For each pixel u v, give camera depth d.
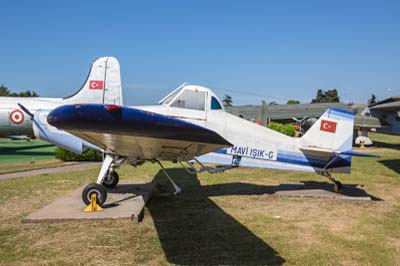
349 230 4.48
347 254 3.65
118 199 5.68
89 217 4.70
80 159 12.70
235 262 3.42
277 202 6.07
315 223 4.79
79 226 4.51
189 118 5.99
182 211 5.40
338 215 5.22
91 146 6.16
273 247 3.84
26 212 5.28
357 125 19.33
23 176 8.91
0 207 5.61
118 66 11.43
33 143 20.41
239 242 4.00
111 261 3.42
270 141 6.51
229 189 7.26
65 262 3.38
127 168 10.23
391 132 19.94
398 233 4.37
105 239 4.03
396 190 7.24
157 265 3.34
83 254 3.59
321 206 5.79
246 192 6.95
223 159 6.37
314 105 31.02
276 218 5.02
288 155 6.60
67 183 7.84
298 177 8.91
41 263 3.36
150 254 3.61
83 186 7.28
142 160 5.50
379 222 4.86
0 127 12.50
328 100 76.94
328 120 6.67
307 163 6.68
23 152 15.85
